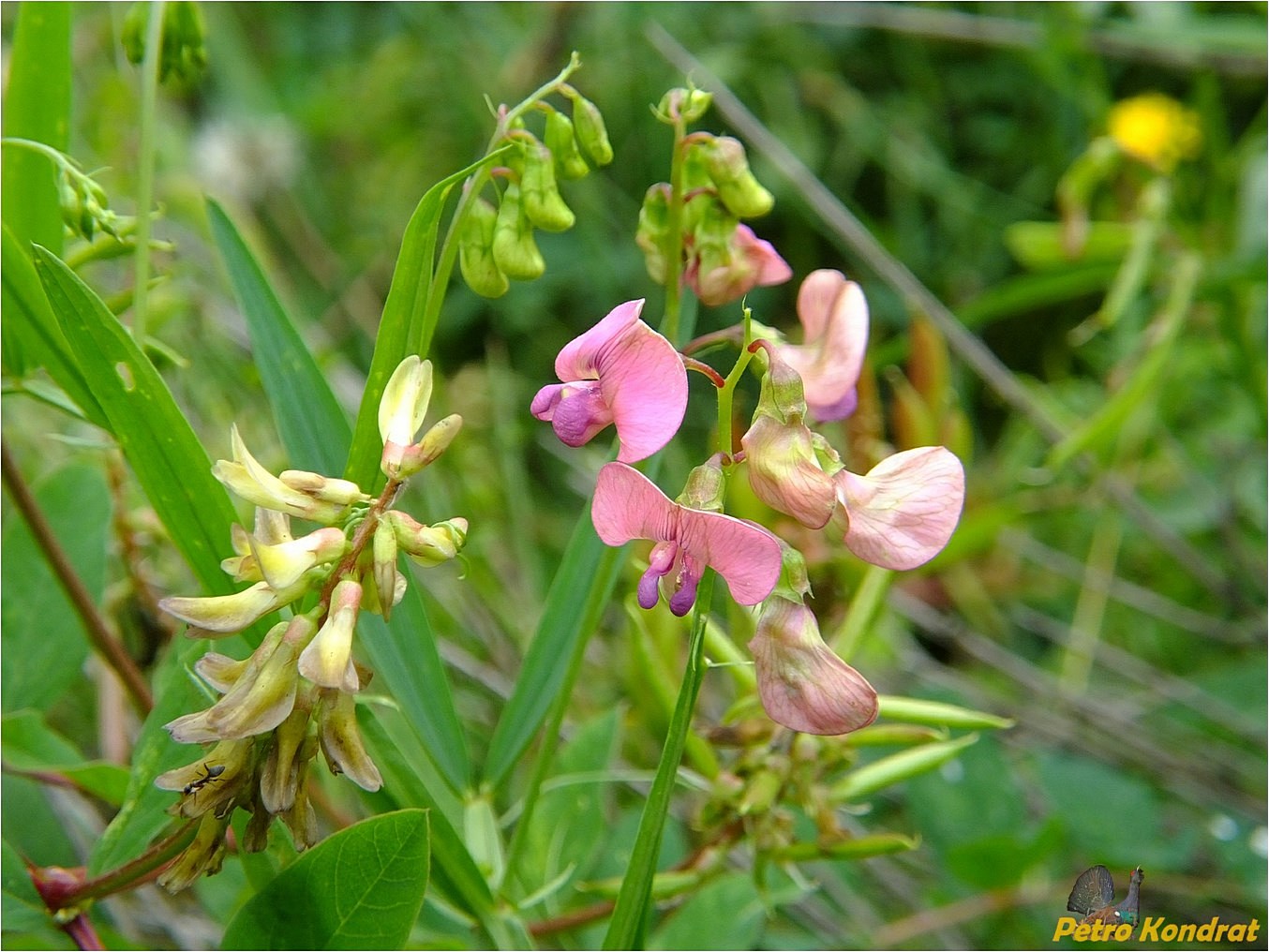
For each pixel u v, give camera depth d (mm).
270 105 476
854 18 461
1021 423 421
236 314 332
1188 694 319
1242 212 388
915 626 369
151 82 180
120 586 224
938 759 192
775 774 183
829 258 471
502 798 266
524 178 155
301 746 117
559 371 133
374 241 461
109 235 184
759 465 128
